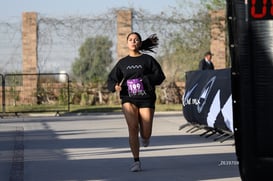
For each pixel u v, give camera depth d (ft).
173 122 109.91
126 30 154.61
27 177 55.01
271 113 40.06
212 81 81.35
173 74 157.79
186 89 92.58
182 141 80.69
